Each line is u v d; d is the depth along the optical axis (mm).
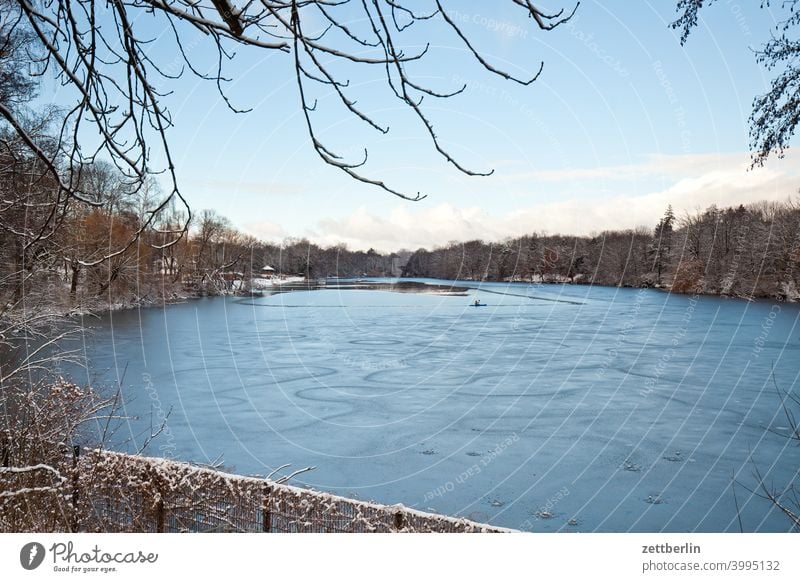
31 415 10094
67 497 8984
